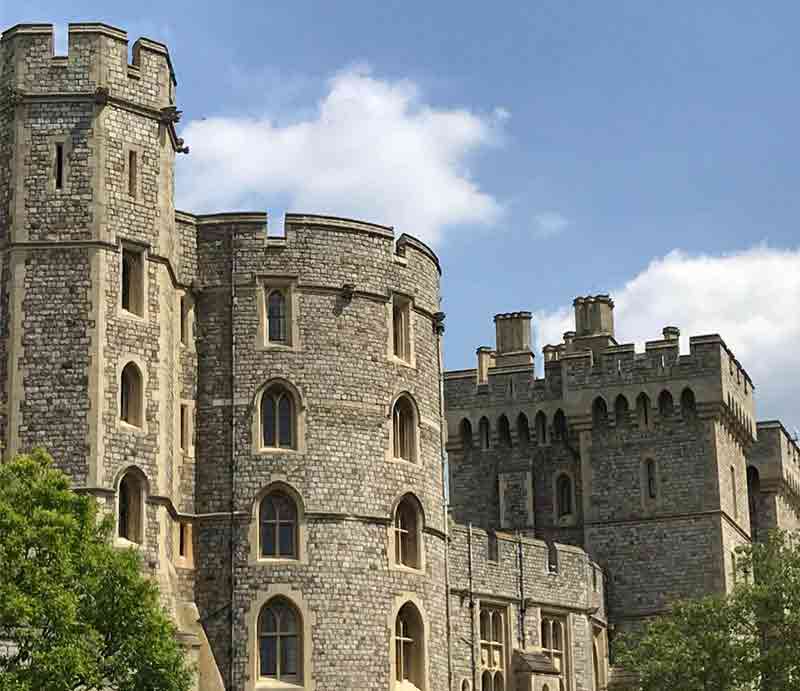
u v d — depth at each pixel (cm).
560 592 6594
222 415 5359
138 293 5038
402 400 5603
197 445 5350
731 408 7419
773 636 5881
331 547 5294
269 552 5281
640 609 7175
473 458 7700
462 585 6038
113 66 5097
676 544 7188
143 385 4975
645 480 7306
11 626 3909
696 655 5784
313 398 5388
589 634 6750
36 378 4856
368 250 5578
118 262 4988
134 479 4909
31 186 4984
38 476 4156
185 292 5416
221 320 5425
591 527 7331
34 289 4916
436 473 5728
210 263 5466
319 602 5241
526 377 7675
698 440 7269
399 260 5675
